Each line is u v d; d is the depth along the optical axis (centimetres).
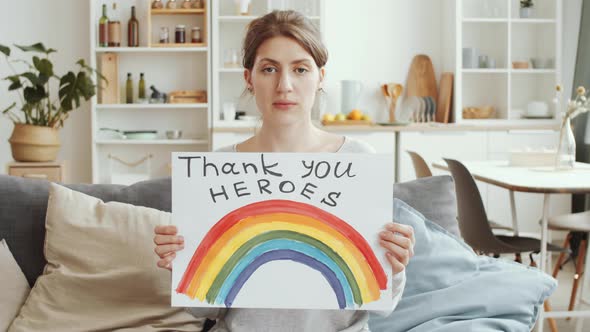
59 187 217
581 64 569
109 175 612
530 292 198
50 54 604
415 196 223
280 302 147
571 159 386
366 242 147
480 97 629
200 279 148
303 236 148
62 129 611
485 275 203
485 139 585
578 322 360
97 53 598
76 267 207
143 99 595
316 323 162
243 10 593
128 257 205
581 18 571
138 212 213
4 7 599
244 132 577
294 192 148
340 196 148
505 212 578
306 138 171
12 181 225
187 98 595
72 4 604
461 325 187
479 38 623
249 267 148
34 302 204
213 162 149
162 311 204
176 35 593
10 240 218
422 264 205
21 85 496
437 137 582
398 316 196
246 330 160
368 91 634
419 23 631
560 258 437
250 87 173
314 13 601
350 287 147
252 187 149
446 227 222
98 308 203
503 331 188
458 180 351
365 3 629
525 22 598
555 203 581
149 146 614
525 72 603
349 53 631
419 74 629
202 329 209
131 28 589
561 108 599
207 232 148
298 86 159
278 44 156
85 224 210
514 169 396
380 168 148
